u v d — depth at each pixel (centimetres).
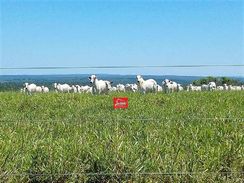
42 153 847
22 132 1085
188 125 1135
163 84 4128
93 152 845
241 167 848
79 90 4456
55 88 4516
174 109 1631
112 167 811
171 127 1122
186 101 1997
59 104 1905
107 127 1109
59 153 859
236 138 989
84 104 1883
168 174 798
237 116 1389
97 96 2336
